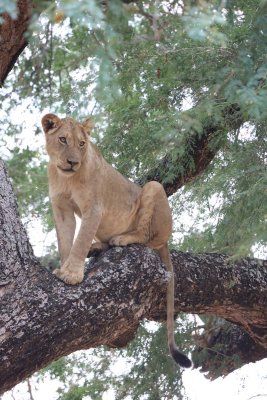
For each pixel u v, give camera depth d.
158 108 11.77
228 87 9.01
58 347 8.58
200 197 10.92
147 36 9.12
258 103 8.65
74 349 8.85
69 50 11.94
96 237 10.82
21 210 14.90
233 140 11.38
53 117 10.15
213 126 11.34
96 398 13.77
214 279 10.62
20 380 8.43
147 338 13.88
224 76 9.83
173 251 10.72
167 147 10.55
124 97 11.56
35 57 11.58
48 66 12.28
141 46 11.30
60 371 13.95
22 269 8.63
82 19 6.08
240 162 10.66
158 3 8.57
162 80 11.21
